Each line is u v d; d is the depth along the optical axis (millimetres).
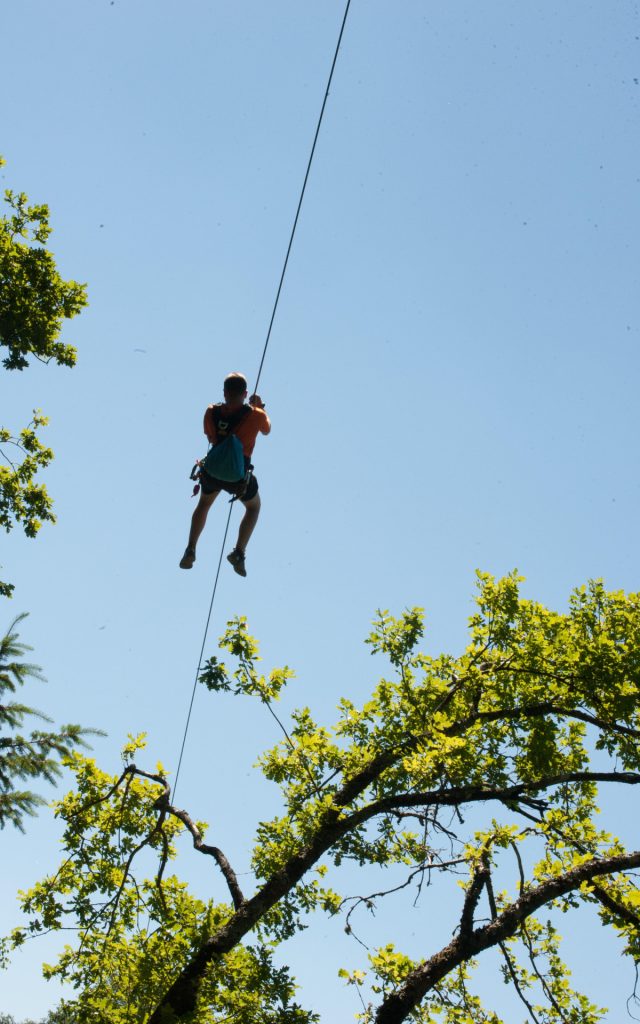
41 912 11039
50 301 14117
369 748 10992
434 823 9906
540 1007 10227
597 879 9875
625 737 10758
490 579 11398
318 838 10328
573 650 11102
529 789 10023
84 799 12227
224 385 7941
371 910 9805
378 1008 8750
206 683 11258
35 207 14344
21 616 12609
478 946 8984
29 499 15766
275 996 9641
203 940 10031
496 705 11352
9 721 12422
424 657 11070
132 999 9922
